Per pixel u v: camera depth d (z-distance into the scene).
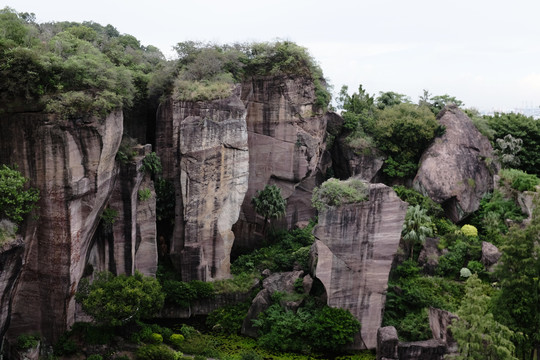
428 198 42.47
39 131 28.03
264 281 36.91
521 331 23.44
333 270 31.89
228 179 37.53
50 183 28.59
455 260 37.34
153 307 30.20
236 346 32.09
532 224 23.92
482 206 43.12
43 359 28.75
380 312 32.38
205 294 35.97
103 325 30.30
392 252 32.03
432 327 29.58
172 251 38.09
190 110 37.00
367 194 31.48
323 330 31.20
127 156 34.19
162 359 28.92
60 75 29.34
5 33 29.86
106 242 34.41
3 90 27.81
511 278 23.95
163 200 38.34
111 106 29.94
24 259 29.36
